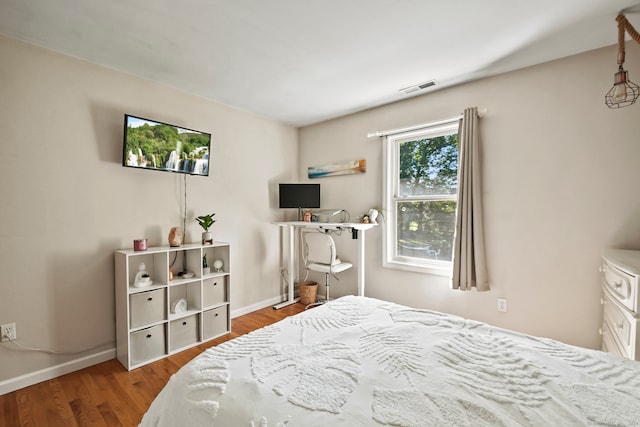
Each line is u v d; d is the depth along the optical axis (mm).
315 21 1749
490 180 2486
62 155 2074
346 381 955
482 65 2291
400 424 760
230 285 2914
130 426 1589
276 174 3707
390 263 3113
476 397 870
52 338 2037
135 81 2449
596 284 2072
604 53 2025
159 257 2465
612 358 1094
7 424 1588
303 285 3705
